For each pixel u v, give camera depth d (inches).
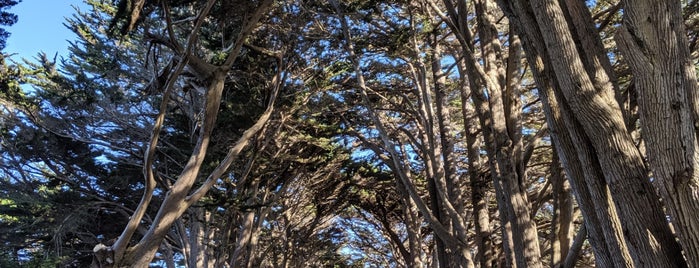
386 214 1091.3
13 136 748.6
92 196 776.9
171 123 692.7
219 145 587.8
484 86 399.5
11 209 783.7
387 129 849.5
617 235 210.7
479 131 547.5
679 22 178.5
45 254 799.1
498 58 410.9
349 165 820.0
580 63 207.3
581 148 220.4
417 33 597.3
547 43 214.7
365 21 558.9
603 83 210.2
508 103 373.4
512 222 346.9
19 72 720.3
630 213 190.7
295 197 1001.5
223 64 438.9
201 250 800.3
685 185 162.9
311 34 584.1
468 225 936.3
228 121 550.6
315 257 1341.0
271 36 557.3
